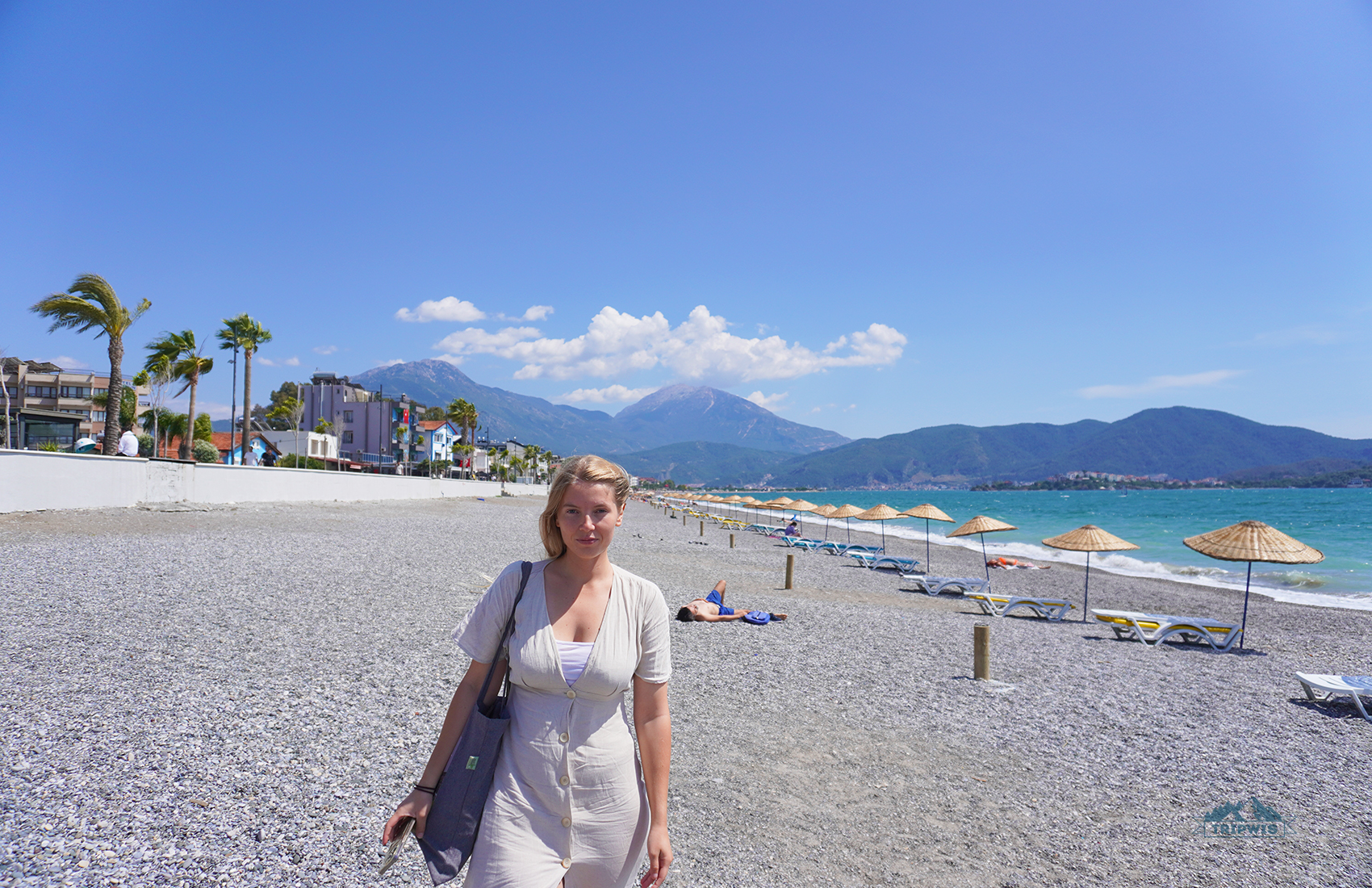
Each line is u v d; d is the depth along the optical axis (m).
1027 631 12.13
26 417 30.14
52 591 8.84
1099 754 6.19
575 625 2.02
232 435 46.59
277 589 10.38
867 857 4.21
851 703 7.31
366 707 5.82
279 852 3.61
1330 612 16.33
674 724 6.42
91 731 4.83
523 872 1.86
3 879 3.15
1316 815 5.09
